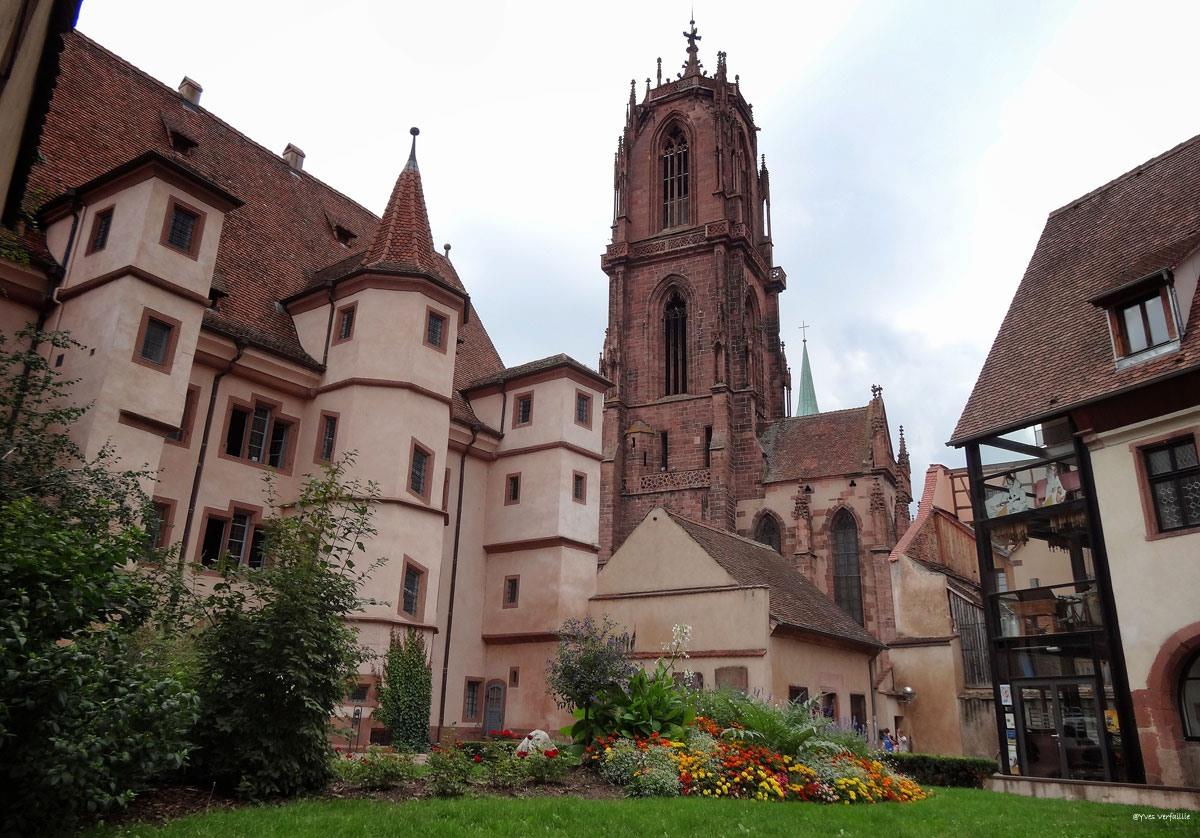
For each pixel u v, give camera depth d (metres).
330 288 29.53
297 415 28.45
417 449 28.20
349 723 23.56
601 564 63.84
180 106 33.06
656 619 31.41
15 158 17.17
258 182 34.50
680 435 67.62
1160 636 21.53
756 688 26.66
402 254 30.38
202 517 24.98
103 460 20.48
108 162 27.39
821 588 60.38
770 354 77.88
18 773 8.45
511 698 32.47
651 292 73.06
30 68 14.18
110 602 9.93
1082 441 24.38
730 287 70.50
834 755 17.45
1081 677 23.50
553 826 10.66
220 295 26.45
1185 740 20.95
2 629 8.27
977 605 40.59
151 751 9.55
